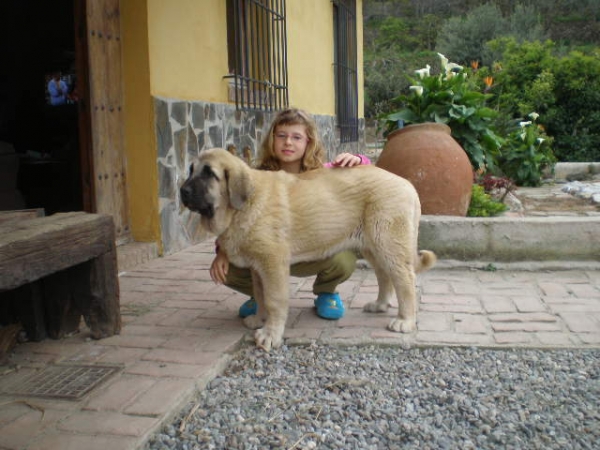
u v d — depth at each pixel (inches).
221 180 123.4
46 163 315.3
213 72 266.1
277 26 328.2
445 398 110.0
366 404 108.5
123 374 119.5
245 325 147.2
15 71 353.7
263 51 309.4
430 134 240.4
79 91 204.7
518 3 1525.6
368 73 1245.1
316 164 150.1
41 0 346.0
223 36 276.4
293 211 131.3
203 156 124.4
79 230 126.2
